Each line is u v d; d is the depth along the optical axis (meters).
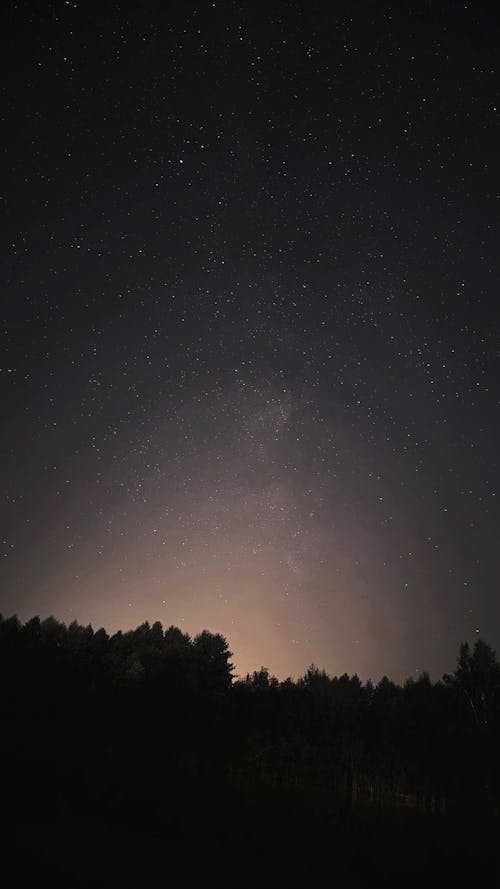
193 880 11.90
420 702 60.75
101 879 11.27
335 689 67.38
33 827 14.96
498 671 62.28
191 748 50.81
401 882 13.32
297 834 18.14
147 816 17.52
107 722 53.62
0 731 41.72
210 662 71.56
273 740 54.25
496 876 14.31
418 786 44.97
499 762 47.47
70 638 72.69
